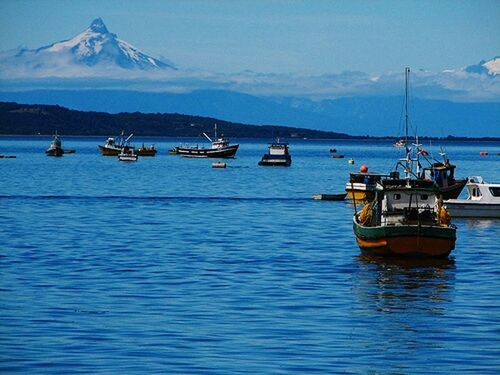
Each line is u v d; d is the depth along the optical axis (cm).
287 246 8431
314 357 4450
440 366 4322
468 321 5228
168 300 5741
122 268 7006
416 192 7800
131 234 9312
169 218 11100
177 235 9262
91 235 9175
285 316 5319
